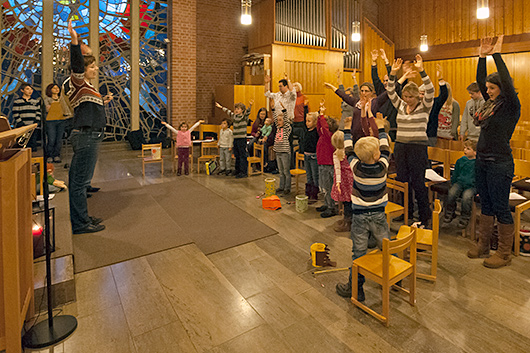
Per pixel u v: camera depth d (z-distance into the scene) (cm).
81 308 223
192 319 214
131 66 423
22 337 194
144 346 191
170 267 277
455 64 962
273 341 196
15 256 157
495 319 215
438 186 369
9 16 710
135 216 387
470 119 464
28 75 738
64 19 764
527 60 832
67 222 314
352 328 208
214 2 991
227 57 1025
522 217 388
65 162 609
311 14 896
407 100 335
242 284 258
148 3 876
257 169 675
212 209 428
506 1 854
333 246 325
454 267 282
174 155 647
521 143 457
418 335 201
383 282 207
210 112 1006
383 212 237
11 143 190
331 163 395
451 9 957
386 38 1064
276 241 336
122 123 869
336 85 965
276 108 557
